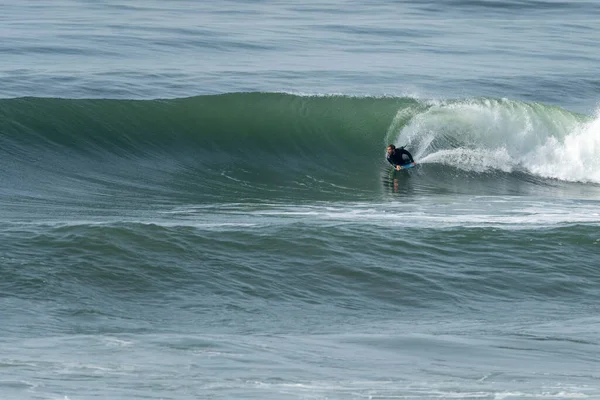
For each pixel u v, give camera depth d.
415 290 49.81
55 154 84.56
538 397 30.70
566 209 71.94
